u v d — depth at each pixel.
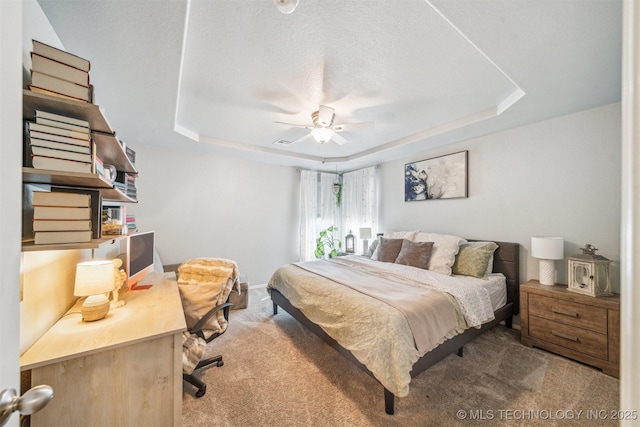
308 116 2.68
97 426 1.15
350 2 1.28
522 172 2.77
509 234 2.88
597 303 2.01
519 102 2.17
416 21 1.40
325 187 5.32
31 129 0.96
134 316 1.47
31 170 0.95
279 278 3.09
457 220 3.39
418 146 3.53
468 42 1.56
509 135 2.87
